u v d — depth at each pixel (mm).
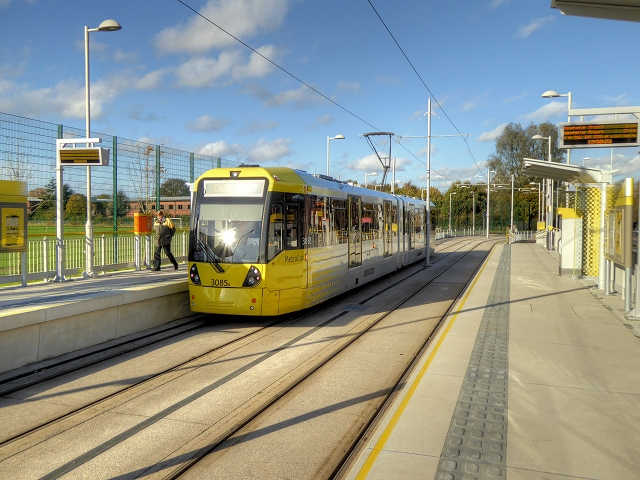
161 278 13453
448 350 8469
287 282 11094
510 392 6367
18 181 11477
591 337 9352
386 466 4445
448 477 4246
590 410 5762
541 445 4859
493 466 4438
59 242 12742
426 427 5289
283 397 6699
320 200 12750
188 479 4562
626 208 10898
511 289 15789
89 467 4805
